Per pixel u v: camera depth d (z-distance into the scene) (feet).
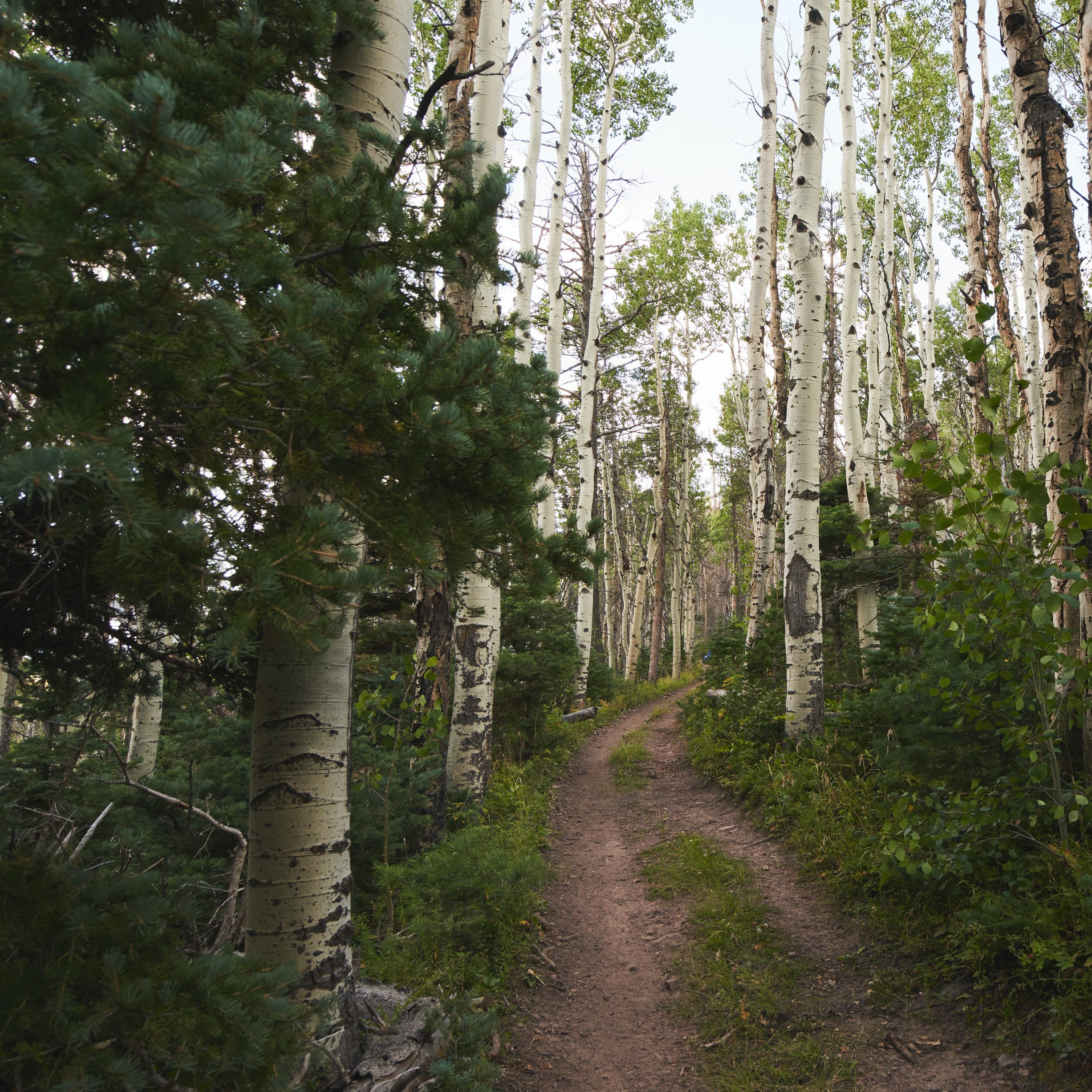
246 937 9.57
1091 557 13.25
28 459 4.09
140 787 11.41
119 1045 5.30
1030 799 12.96
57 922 5.67
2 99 4.01
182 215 4.55
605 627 108.58
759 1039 12.81
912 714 16.42
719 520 127.24
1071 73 37.11
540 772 33.04
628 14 53.36
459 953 15.05
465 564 7.58
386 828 17.71
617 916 18.79
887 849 13.80
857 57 57.93
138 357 5.55
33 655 8.96
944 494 12.94
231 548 6.15
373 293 6.33
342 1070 9.40
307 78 9.93
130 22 6.48
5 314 4.76
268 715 9.71
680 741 40.16
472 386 7.13
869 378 50.75
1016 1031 11.16
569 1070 12.86
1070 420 14.82
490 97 26.17
